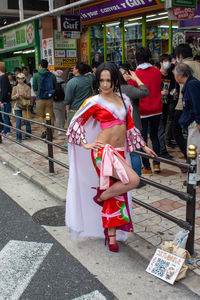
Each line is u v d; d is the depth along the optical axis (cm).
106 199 329
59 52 1152
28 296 288
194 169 303
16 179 606
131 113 337
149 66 517
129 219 338
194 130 457
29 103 841
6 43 1500
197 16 816
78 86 643
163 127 630
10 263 338
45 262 339
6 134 934
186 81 459
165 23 931
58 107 863
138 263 333
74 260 341
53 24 1129
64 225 421
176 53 534
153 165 562
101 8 997
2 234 400
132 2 877
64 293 290
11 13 1445
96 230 369
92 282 305
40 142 848
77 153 348
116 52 1041
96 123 339
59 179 572
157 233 377
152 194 484
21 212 464
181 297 282
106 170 309
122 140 329
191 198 309
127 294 287
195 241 352
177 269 298
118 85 319
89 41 1121
